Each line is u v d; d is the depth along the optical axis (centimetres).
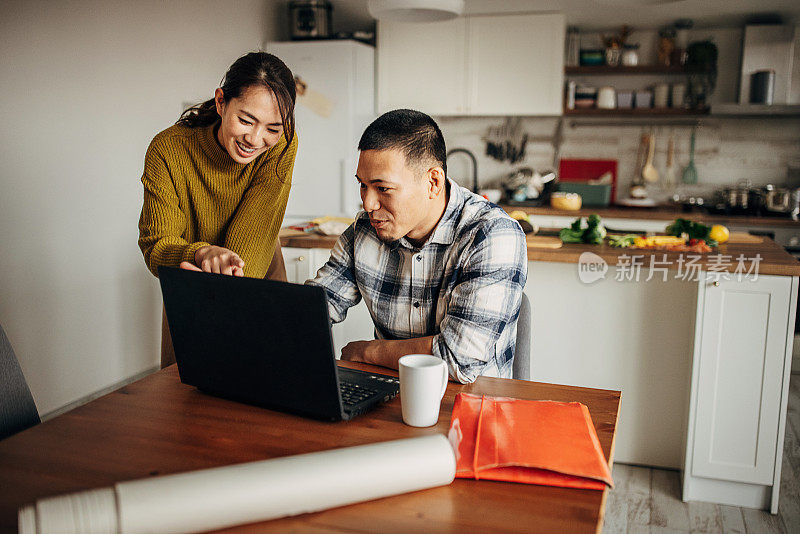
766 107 449
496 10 466
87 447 100
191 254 147
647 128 496
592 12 458
